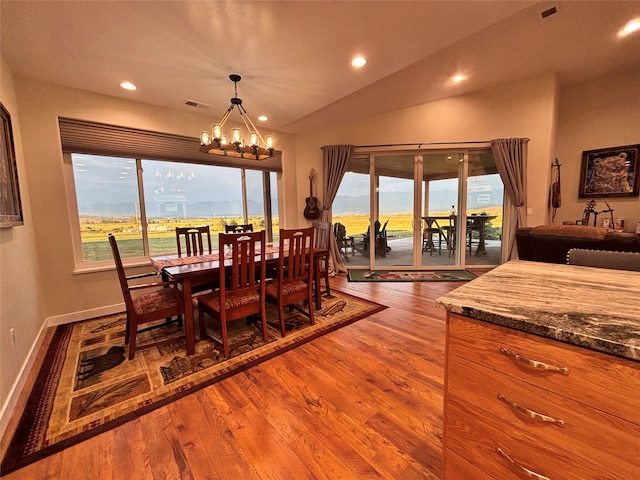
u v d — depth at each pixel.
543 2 2.41
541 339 0.75
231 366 2.06
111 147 3.18
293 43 2.22
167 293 2.46
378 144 4.75
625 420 0.65
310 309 2.74
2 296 1.75
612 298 0.89
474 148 4.42
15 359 1.84
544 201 4.06
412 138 4.59
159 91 3.05
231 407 1.64
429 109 4.46
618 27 2.78
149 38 2.11
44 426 1.51
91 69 2.55
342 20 1.95
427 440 1.39
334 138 4.97
